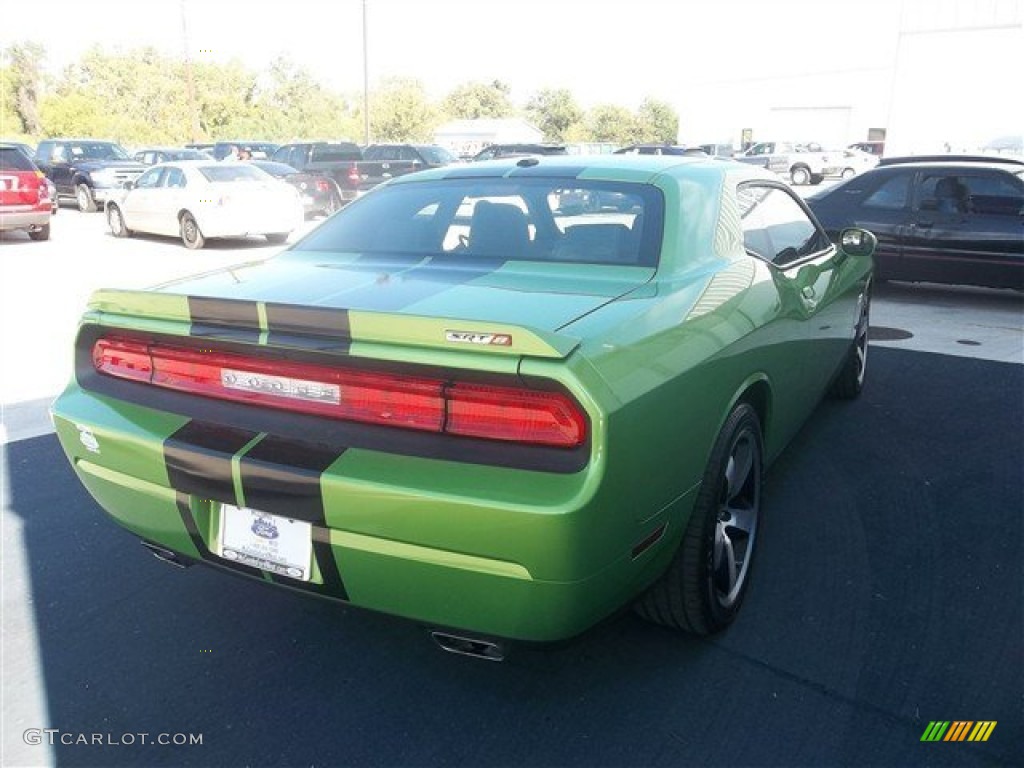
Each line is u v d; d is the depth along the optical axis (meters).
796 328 3.50
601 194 3.14
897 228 9.05
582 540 2.01
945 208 8.87
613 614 2.40
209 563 2.53
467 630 2.21
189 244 14.55
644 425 2.16
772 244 3.67
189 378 2.50
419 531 2.09
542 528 1.98
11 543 3.60
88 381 2.74
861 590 3.18
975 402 5.48
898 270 9.15
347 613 3.09
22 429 5.01
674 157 3.71
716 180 3.36
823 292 4.01
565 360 2.02
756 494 3.10
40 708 2.58
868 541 3.56
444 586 2.14
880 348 7.00
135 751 2.40
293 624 3.03
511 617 2.13
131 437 2.47
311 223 18.28
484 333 2.03
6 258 12.83
